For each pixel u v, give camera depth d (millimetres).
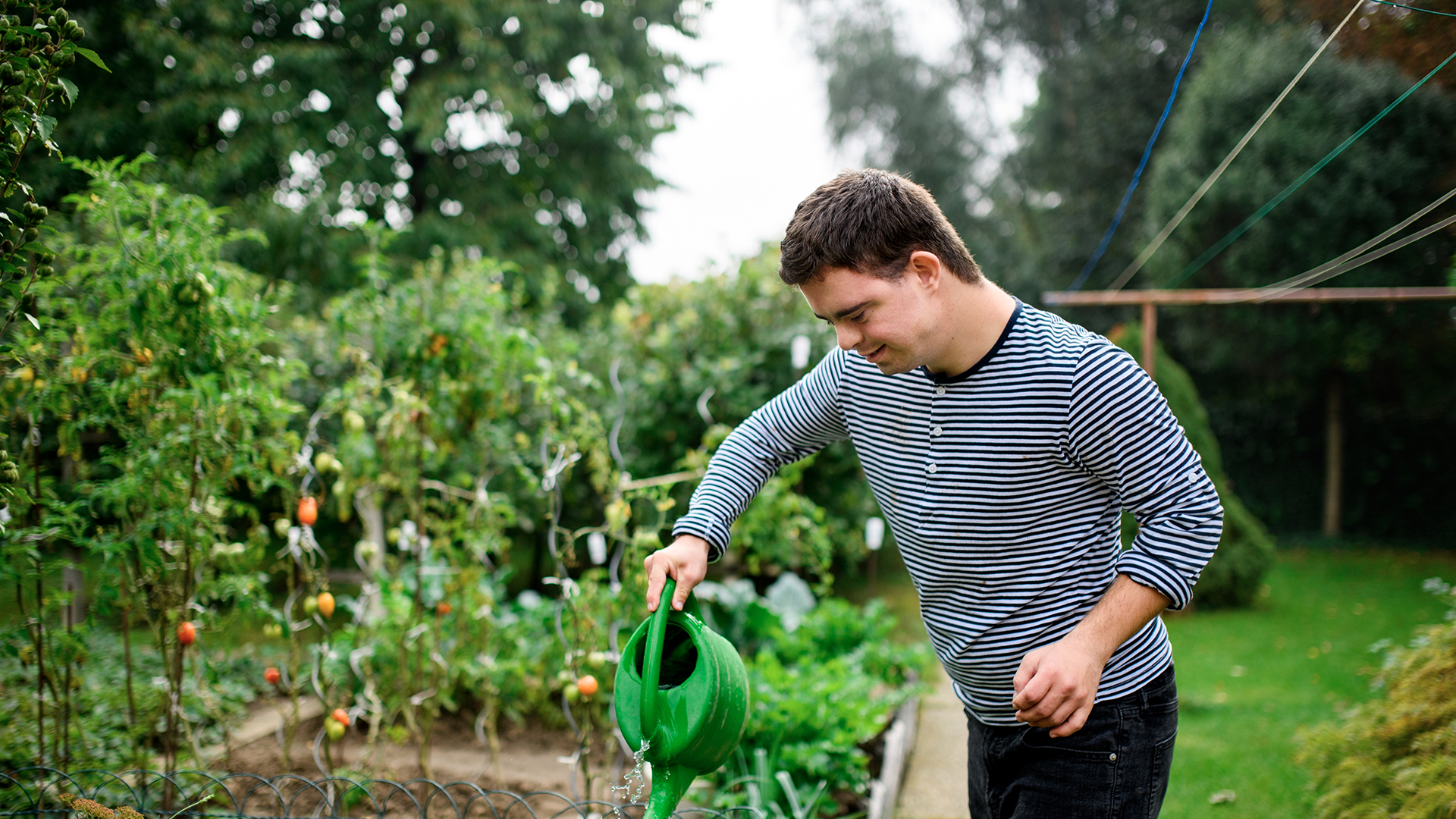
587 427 3164
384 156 10781
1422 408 9922
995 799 1507
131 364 2342
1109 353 1298
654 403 5305
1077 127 12766
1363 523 10562
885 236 1226
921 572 1487
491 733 2928
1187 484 1246
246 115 9305
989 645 1418
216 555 2582
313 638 4707
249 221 9156
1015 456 1328
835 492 5566
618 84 11227
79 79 8516
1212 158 7547
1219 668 4945
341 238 9625
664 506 3066
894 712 3686
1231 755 3420
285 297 2865
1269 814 2807
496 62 10547
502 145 11734
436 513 3631
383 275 3090
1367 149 3652
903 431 1427
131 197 2318
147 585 2477
